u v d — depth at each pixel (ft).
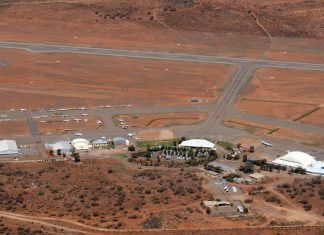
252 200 538.47
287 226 484.33
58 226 479.00
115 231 470.39
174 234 462.60
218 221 492.13
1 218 491.72
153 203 526.98
